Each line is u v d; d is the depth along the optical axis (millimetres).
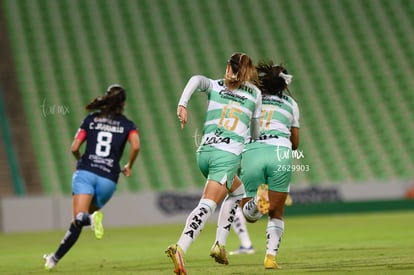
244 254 32344
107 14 96250
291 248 34625
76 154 26594
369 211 75438
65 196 68562
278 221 24094
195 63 91812
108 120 26500
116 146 26453
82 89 86000
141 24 95875
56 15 94750
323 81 92625
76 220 25062
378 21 101188
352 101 90750
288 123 24188
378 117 89312
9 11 94062
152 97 86750
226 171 20875
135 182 77688
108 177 26234
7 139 78500
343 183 75250
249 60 21844
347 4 103000
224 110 21406
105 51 91500
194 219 20312
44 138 80312
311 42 97250
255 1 101688
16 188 74312
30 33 91938
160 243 44000
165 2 99375
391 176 83125
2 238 56719
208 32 96438
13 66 87500
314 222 62188
